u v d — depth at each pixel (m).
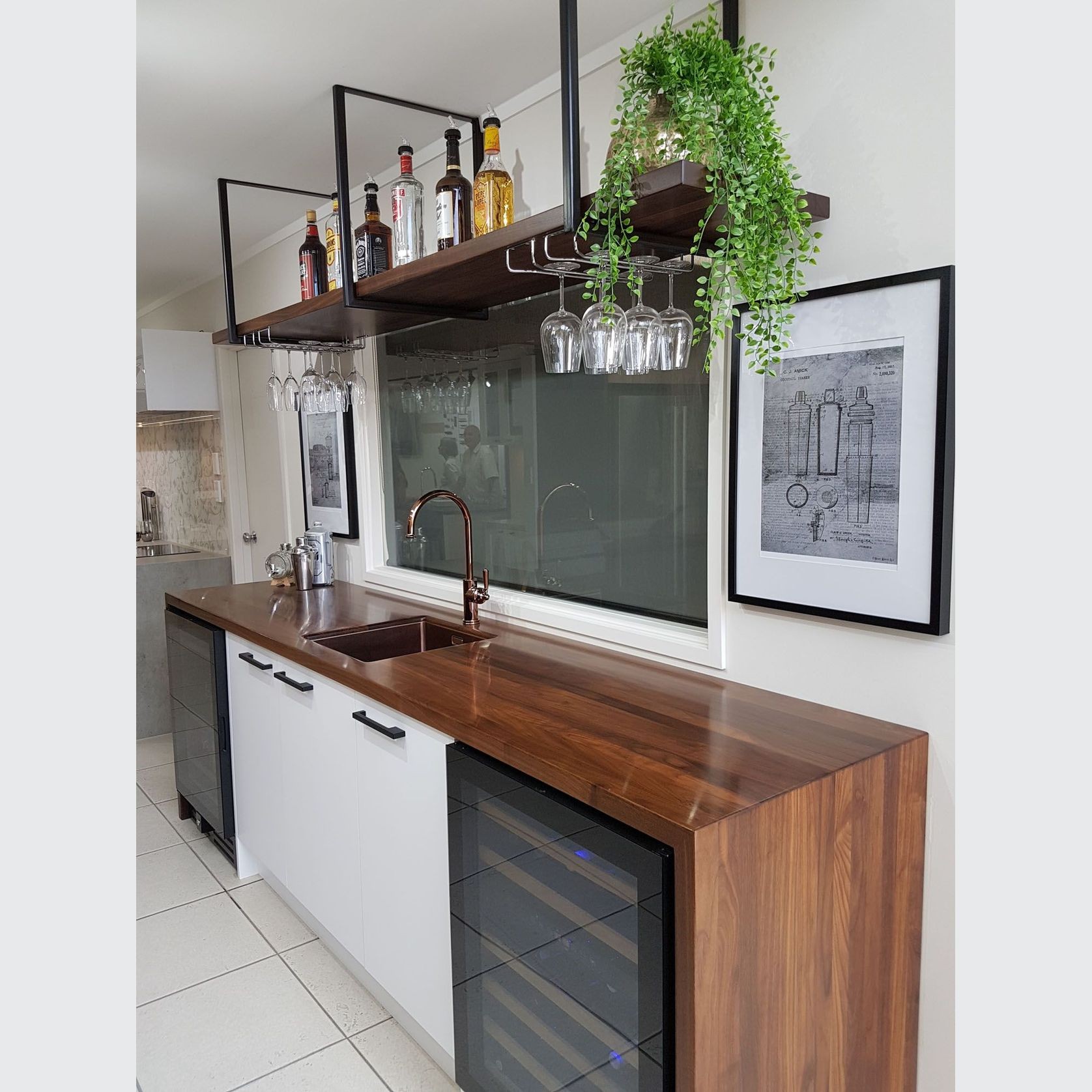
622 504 2.23
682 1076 1.24
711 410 1.87
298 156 2.75
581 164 2.13
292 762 2.43
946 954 1.55
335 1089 1.95
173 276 4.59
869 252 1.56
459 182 2.15
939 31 1.44
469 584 2.54
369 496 3.33
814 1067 1.41
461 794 1.67
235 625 2.66
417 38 2.00
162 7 1.85
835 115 1.59
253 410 4.34
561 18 1.54
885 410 1.53
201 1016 2.20
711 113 1.46
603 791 1.32
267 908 2.71
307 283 2.81
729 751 1.47
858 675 1.65
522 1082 1.60
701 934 1.20
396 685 1.90
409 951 1.96
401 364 3.11
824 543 1.64
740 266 1.69
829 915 1.39
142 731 4.36
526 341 2.50
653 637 2.08
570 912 1.42
